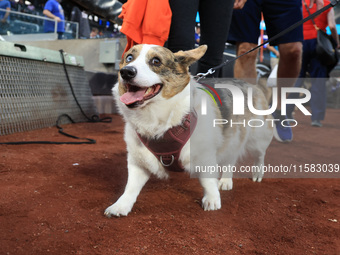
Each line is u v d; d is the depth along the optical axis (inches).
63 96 235.8
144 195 106.0
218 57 141.5
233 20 177.3
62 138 184.4
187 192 111.5
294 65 175.2
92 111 270.7
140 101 86.5
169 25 121.0
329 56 265.9
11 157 134.6
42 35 391.5
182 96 91.1
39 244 71.4
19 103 192.9
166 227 83.3
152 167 95.7
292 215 95.9
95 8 346.3
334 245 78.3
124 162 142.8
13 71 191.0
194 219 89.5
